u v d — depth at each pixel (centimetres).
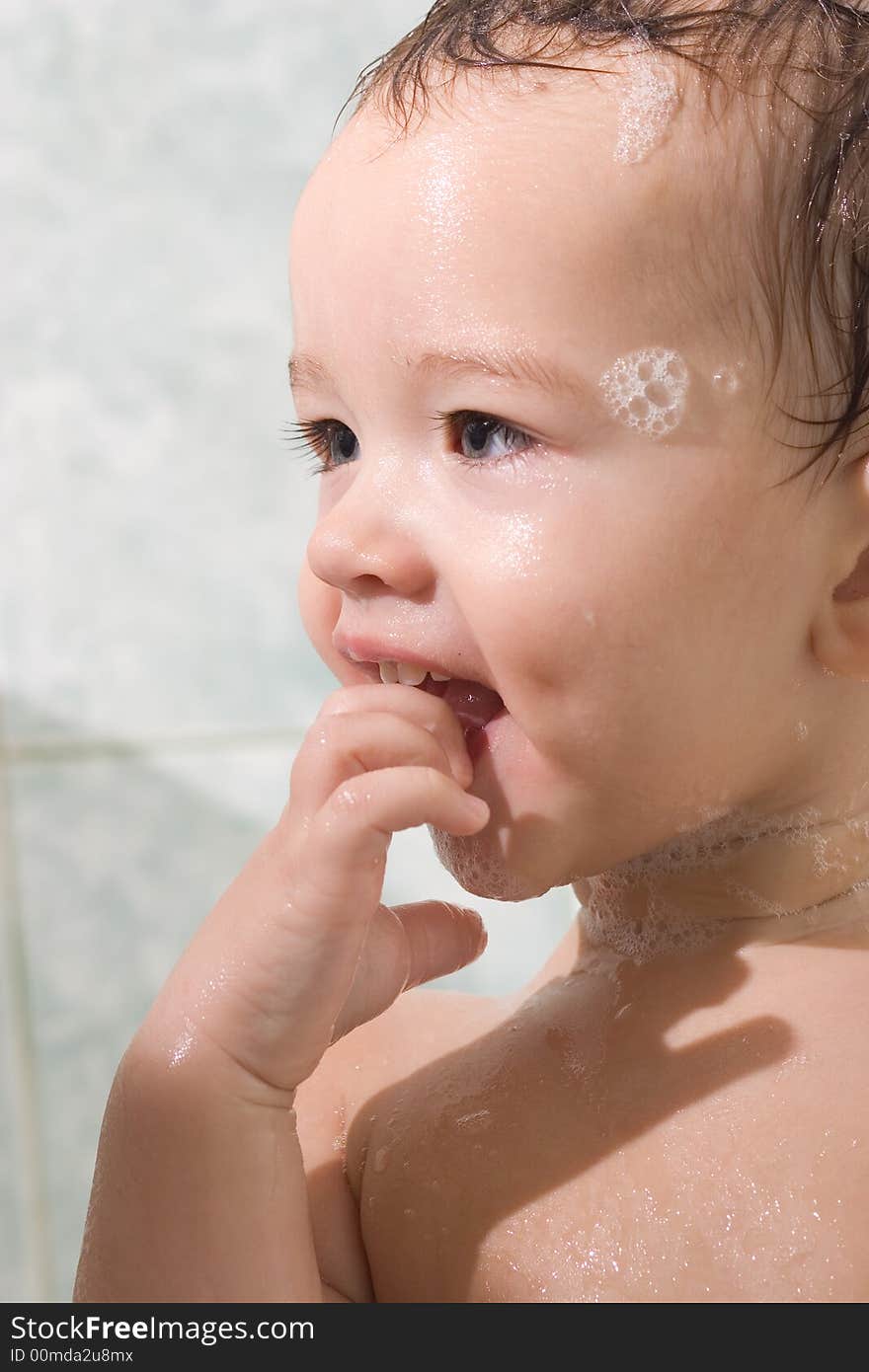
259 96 144
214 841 143
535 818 54
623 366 51
